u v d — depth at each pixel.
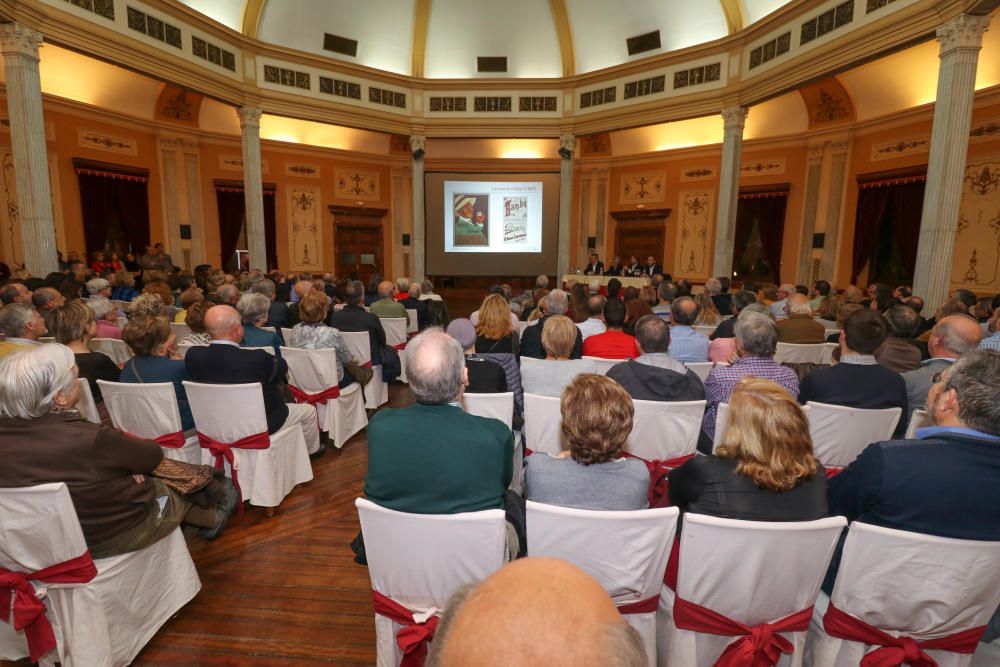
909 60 7.89
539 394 2.52
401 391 5.18
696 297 4.54
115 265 9.17
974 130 7.33
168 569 1.93
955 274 7.65
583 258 13.40
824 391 2.26
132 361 2.62
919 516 1.31
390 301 5.19
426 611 1.45
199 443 2.71
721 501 1.37
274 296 5.01
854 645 1.41
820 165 9.77
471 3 11.09
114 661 1.69
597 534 1.33
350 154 13.22
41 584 1.54
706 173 11.55
